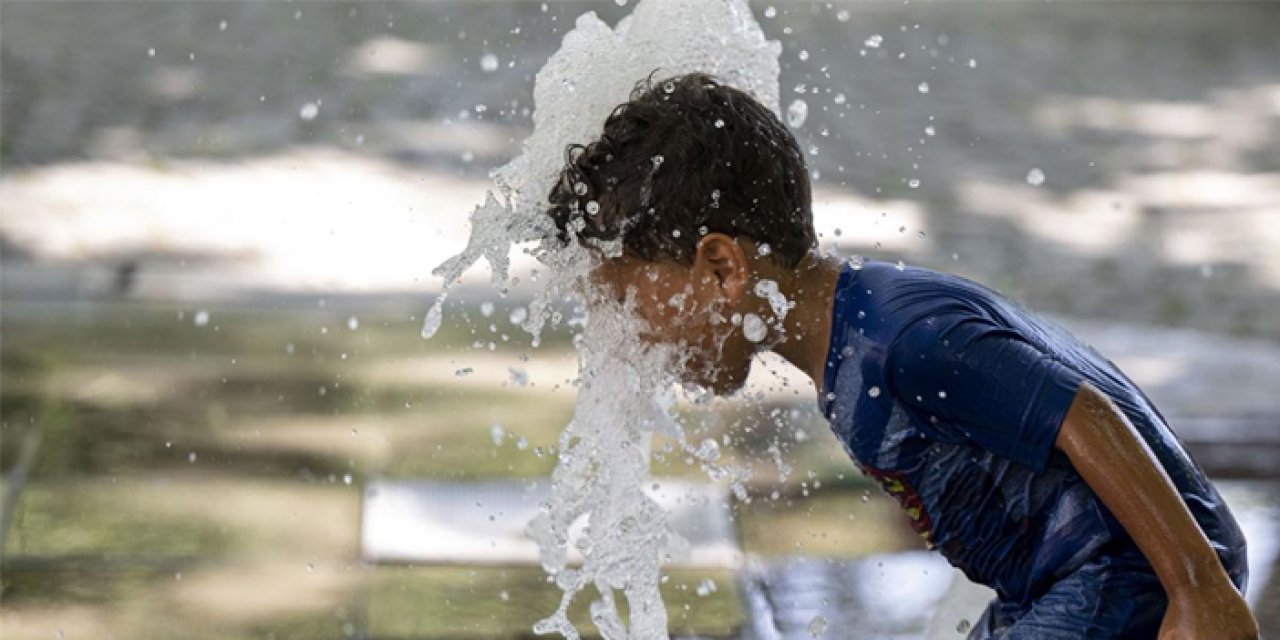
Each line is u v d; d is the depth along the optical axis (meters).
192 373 14.56
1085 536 5.82
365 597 10.58
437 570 10.98
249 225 18.91
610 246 6.32
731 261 6.12
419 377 14.66
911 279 5.90
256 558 11.09
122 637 9.98
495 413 13.85
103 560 11.02
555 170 6.80
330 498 12.09
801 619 10.26
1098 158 24.05
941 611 9.09
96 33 28.64
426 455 12.91
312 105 24.45
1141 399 6.11
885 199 20.98
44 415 13.48
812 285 6.16
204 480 12.37
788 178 6.21
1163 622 5.51
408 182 20.86
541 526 7.92
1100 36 33.78
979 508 5.95
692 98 6.27
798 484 12.38
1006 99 27.64
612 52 6.97
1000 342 5.60
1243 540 6.20
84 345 15.09
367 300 16.66
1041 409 5.53
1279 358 15.79
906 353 5.65
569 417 13.82
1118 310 17.33
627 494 7.14
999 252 19.19
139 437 13.15
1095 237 20.11
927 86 28.27
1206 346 16.16
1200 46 33.12
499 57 28.20
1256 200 22.25
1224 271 18.94
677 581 10.77
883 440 5.89
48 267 17.20
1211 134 26.05
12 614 10.25
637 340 6.46
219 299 16.56
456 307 16.55
